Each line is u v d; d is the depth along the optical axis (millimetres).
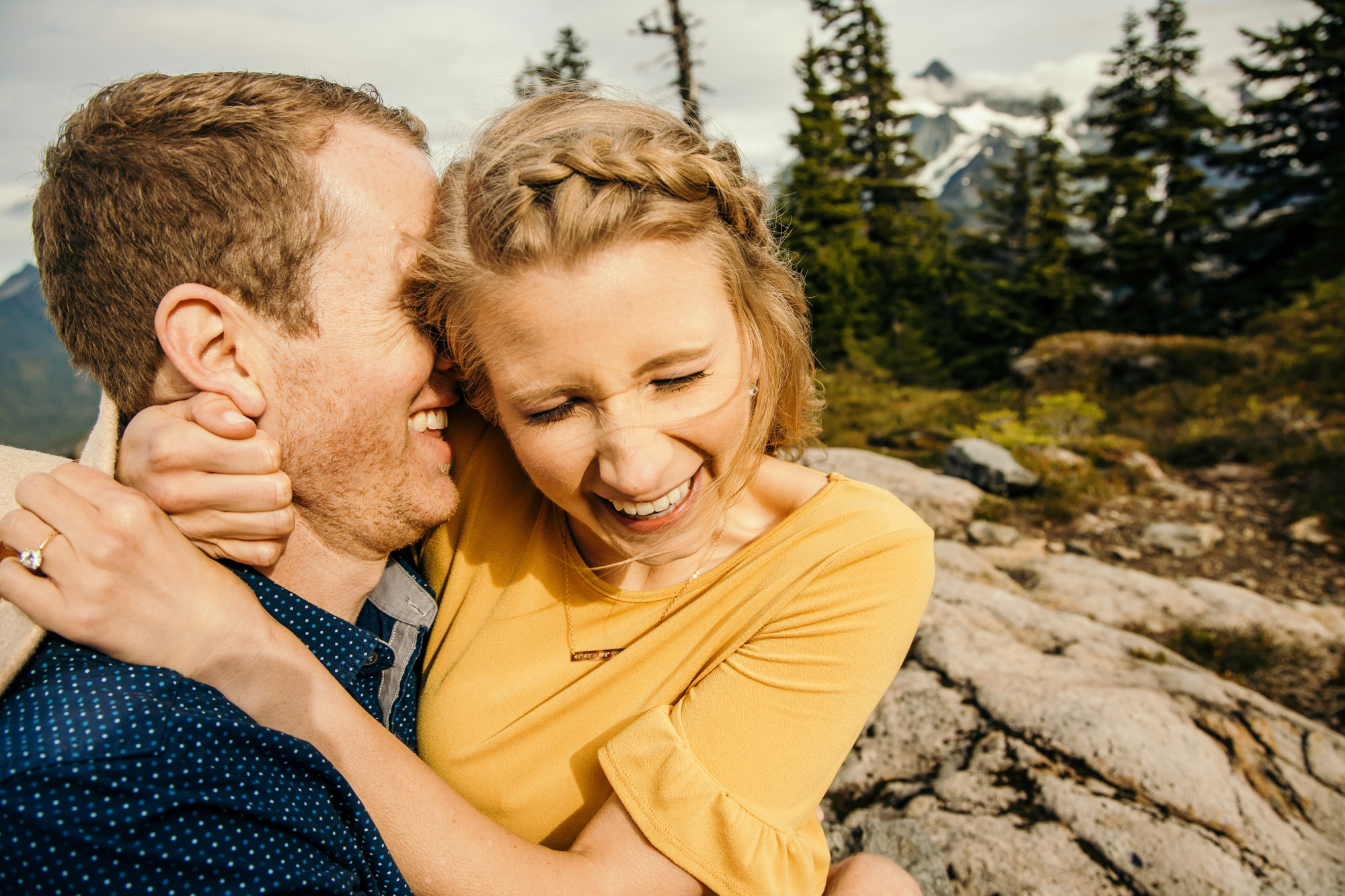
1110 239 30984
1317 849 2346
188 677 812
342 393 981
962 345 30766
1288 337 14508
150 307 913
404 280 999
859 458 8656
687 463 965
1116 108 33156
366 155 985
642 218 811
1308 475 8430
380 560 1157
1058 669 3291
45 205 921
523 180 820
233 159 889
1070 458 9320
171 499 869
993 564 6445
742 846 969
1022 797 2527
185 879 719
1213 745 2762
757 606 1074
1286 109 27234
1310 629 5102
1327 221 24312
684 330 862
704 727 1025
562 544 1205
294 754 818
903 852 2275
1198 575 6660
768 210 1110
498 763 1142
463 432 1351
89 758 690
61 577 766
